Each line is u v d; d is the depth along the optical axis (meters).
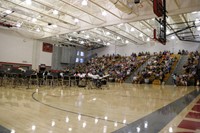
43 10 11.20
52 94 7.14
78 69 22.48
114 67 21.09
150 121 3.37
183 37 18.81
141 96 7.36
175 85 14.55
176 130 2.83
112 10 11.17
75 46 24.11
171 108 4.75
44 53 19.48
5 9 11.03
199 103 5.64
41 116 3.55
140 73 18.20
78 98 6.32
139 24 14.90
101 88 10.70
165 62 18.47
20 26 14.48
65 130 2.75
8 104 4.65
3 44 15.52
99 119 3.47
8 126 2.86
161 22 9.73
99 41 21.36
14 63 16.38
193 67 16.03
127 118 3.59
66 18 12.63
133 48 23.44
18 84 10.64
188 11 8.76
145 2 9.96
